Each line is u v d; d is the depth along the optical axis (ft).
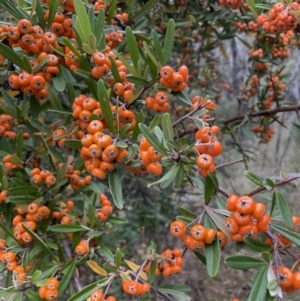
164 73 0.70
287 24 0.91
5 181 0.87
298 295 2.06
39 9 0.79
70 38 0.83
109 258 0.85
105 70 0.72
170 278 2.34
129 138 0.70
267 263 0.58
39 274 0.74
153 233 2.19
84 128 0.72
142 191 2.13
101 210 0.96
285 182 0.59
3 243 0.82
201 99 0.75
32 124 0.95
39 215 0.86
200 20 1.47
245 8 1.46
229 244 2.54
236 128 1.63
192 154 0.97
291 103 1.43
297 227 0.64
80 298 0.70
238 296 2.29
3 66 0.97
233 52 2.73
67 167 0.94
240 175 3.12
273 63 1.67
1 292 0.74
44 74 0.80
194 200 2.41
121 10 1.10
